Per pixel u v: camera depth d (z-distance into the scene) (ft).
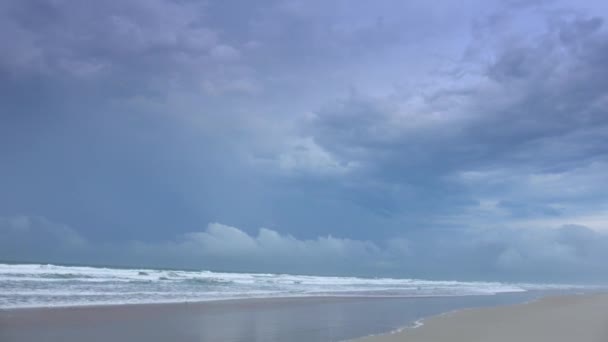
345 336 43.32
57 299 66.85
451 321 54.13
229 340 40.98
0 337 39.60
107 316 54.19
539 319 55.77
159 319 53.72
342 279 214.69
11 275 96.12
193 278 128.77
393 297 104.12
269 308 70.38
